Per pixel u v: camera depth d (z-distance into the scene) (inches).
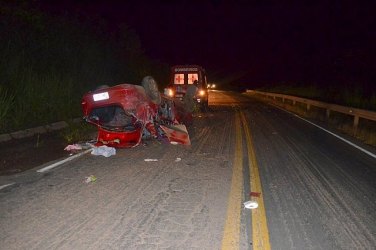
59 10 1031.0
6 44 698.2
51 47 813.9
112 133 441.1
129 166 362.0
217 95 2097.7
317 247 200.8
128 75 1263.5
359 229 225.5
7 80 600.1
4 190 283.6
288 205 262.5
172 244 198.8
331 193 292.0
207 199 269.0
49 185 297.1
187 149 450.6
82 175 327.6
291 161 396.5
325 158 415.8
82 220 228.7
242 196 277.6
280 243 203.9
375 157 429.4
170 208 250.1
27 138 493.7
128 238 205.3
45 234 209.0
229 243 201.2
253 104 1311.5
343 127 671.1
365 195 289.6
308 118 840.3
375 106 860.6
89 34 1067.3
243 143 494.0
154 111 474.0
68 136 495.5
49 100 625.0
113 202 260.1
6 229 215.2
